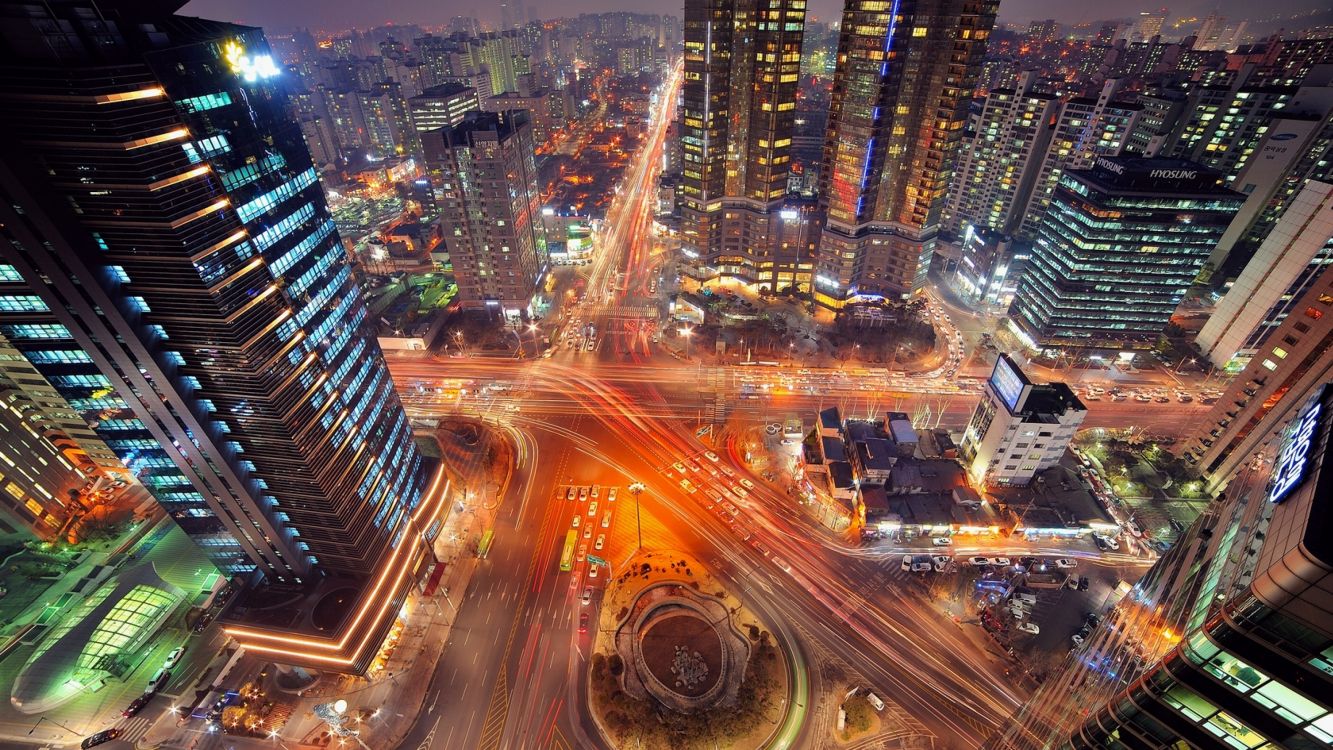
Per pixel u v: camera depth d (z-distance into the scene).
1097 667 61.66
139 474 81.00
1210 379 169.50
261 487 86.00
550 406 164.88
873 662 99.31
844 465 133.25
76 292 60.16
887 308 199.50
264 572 98.12
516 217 187.50
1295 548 29.41
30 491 122.31
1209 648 35.47
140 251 59.78
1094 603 107.56
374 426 99.69
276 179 74.00
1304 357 106.06
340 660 91.69
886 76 165.50
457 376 178.88
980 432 131.88
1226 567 39.78
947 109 167.38
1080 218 160.75
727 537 123.38
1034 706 75.56
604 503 132.00
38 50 48.41
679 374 178.75
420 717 92.75
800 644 102.12
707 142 195.00
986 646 101.81
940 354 185.12
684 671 96.31
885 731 89.69
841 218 193.88
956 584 111.38
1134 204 150.38
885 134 178.12
